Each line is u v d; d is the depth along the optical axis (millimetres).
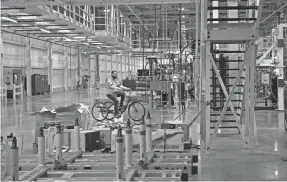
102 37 28000
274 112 19031
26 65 33219
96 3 15156
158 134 9320
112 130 9781
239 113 12422
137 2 14898
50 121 9938
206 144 9492
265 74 23453
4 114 18328
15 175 5395
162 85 19734
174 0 14586
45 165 6852
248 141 10078
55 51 41000
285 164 7941
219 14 12680
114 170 6676
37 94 35031
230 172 7281
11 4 15250
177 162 7527
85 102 25359
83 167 7098
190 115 17391
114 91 14672
